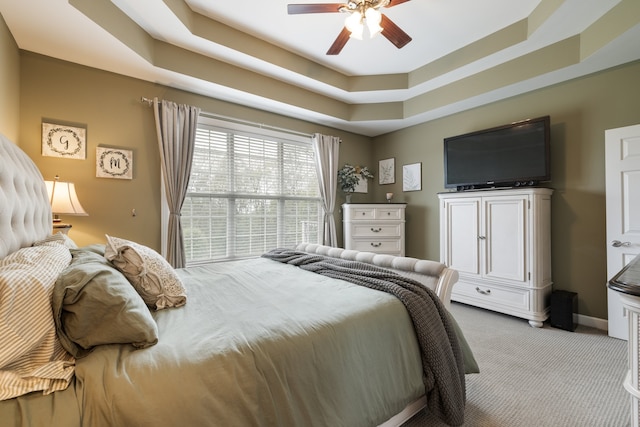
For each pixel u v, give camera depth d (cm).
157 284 140
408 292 155
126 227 283
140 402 76
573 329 280
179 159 305
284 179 409
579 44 265
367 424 115
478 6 253
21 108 237
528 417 159
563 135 308
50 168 248
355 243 431
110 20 218
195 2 248
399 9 255
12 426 66
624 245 257
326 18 269
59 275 97
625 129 258
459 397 145
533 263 292
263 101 349
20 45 231
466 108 379
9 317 74
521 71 302
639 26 214
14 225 131
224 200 354
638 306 97
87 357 88
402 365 135
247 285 179
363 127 459
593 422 155
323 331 116
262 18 269
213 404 84
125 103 283
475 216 337
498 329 285
